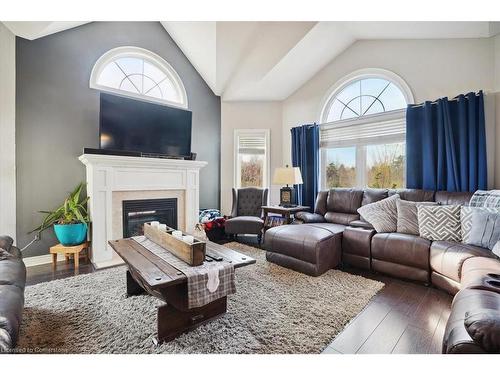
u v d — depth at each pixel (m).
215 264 1.75
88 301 2.05
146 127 3.71
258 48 4.09
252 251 3.55
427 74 3.38
